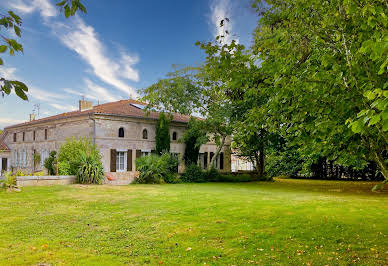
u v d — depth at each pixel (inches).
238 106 782.5
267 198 517.3
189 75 869.2
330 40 225.9
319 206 422.6
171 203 446.9
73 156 751.1
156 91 882.8
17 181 626.2
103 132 883.4
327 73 193.3
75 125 945.5
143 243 243.1
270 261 202.7
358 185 824.9
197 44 227.8
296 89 195.0
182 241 248.8
